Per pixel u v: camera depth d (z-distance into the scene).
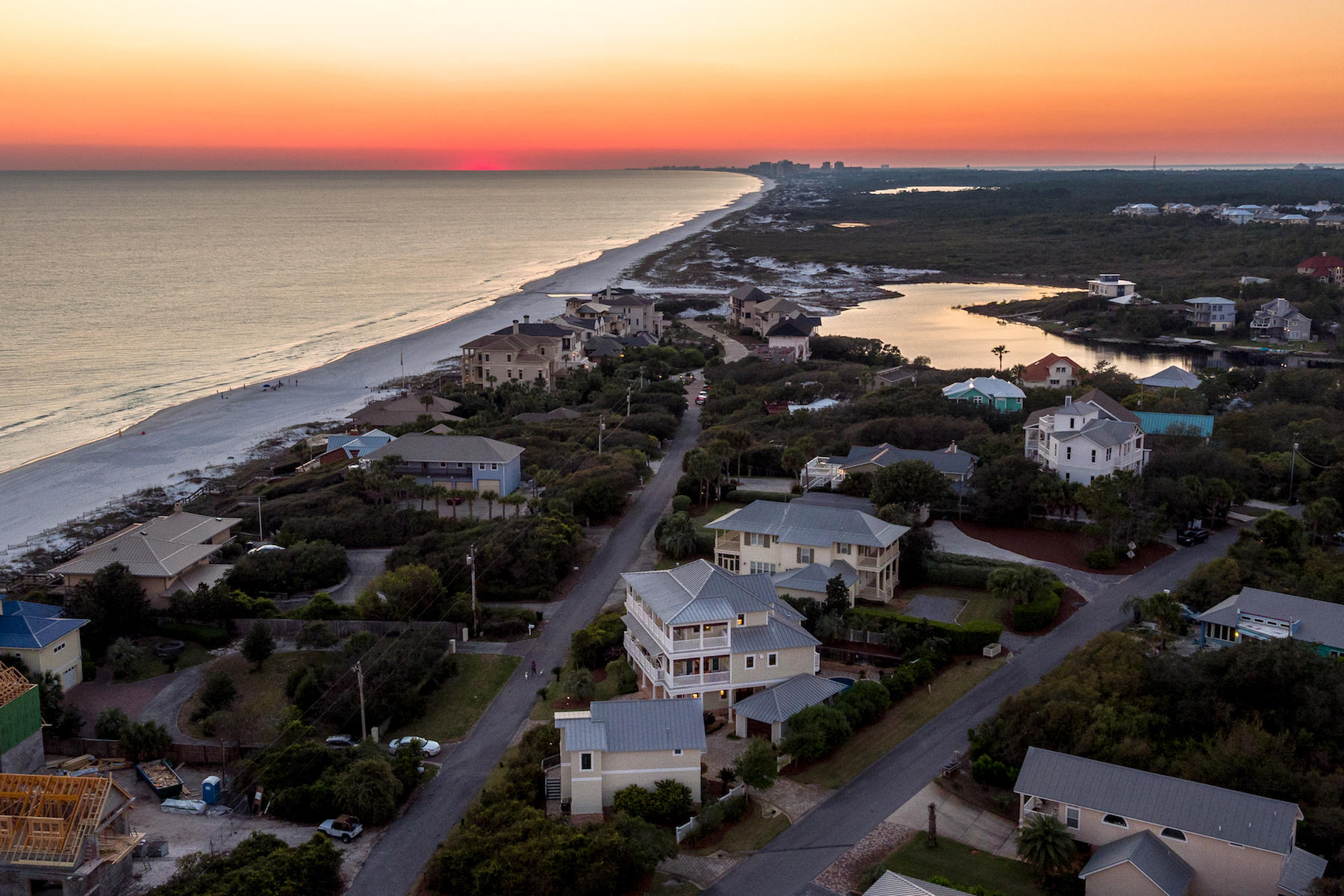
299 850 48.91
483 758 62.38
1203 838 47.09
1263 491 106.62
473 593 79.69
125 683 72.31
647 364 182.25
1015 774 56.31
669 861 51.12
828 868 50.38
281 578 86.62
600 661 73.69
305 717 66.00
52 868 45.69
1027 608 76.31
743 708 62.41
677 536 92.44
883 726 64.12
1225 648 62.22
